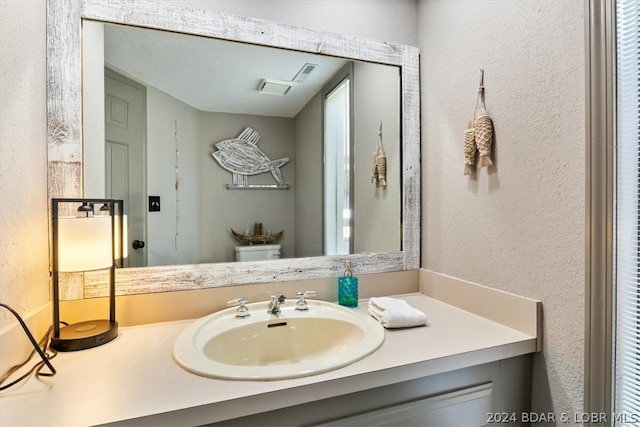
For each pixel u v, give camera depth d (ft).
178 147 4.01
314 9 4.42
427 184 4.79
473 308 3.95
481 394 3.10
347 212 4.70
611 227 2.63
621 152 2.59
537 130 3.18
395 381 2.67
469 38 3.98
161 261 3.89
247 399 2.26
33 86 3.05
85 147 3.57
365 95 4.73
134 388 2.35
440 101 4.50
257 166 4.35
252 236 4.30
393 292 4.81
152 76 3.88
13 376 2.49
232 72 4.19
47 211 3.32
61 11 3.42
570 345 2.92
